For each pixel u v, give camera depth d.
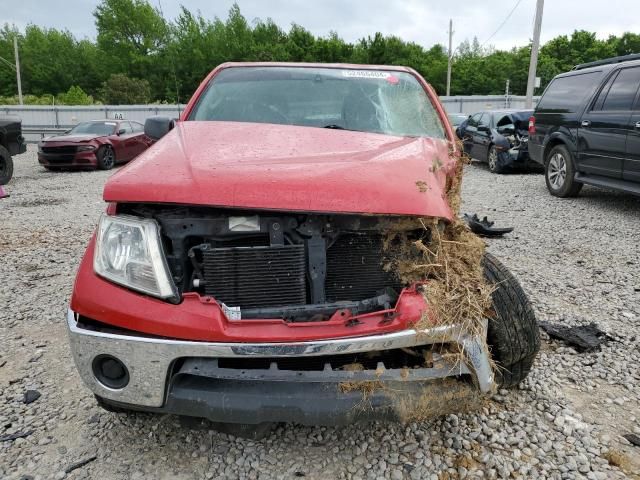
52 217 8.11
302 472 2.37
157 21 57.91
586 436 2.58
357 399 2.07
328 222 2.24
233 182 2.19
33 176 13.64
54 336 3.77
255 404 2.05
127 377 2.15
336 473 2.37
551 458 2.45
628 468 2.38
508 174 12.21
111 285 2.19
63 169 15.32
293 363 2.18
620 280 4.76
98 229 2.32
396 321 2.08
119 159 15.84
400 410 2.11
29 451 2.52
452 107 36.00
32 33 69.00
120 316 2.12
